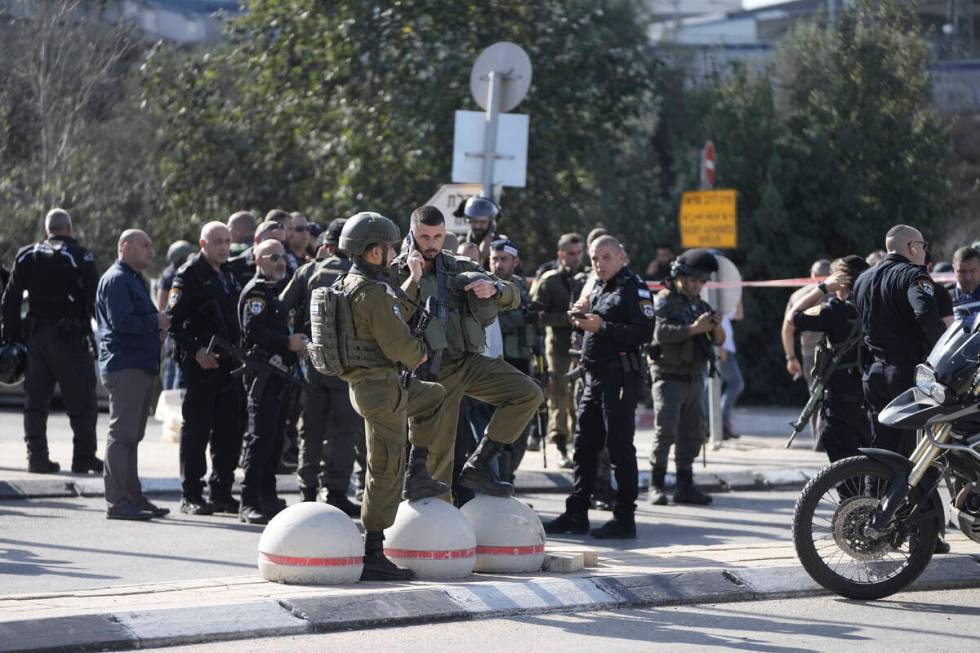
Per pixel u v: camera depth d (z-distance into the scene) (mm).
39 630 17469
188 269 29234
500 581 21281
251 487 28500
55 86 78125
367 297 20547
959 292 31625
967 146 74875
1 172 77938
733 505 33156
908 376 25109
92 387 34750
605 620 19891
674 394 32781
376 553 21266
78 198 77188
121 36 83188
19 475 33938
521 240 64875
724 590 21609
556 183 64250
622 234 66812
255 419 28453
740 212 64000
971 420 21656
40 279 33938
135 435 28812
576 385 36688
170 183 68125
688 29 106875
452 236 29500
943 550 24297
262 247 28672
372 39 60781
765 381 63438
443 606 19812
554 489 34906
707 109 69688
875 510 21672
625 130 65000
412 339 20734
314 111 63125
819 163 63750
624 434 27438
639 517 30891
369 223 20797
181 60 70312
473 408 28031
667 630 19297
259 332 28188
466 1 60656
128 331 28562
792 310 33094
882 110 64812
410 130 60094
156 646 17766
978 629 19641
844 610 20922
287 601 19250
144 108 70125
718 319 32312
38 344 34125
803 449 44500
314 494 29547
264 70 63219
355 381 20938
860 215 63688
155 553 24797
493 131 35250
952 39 88438
